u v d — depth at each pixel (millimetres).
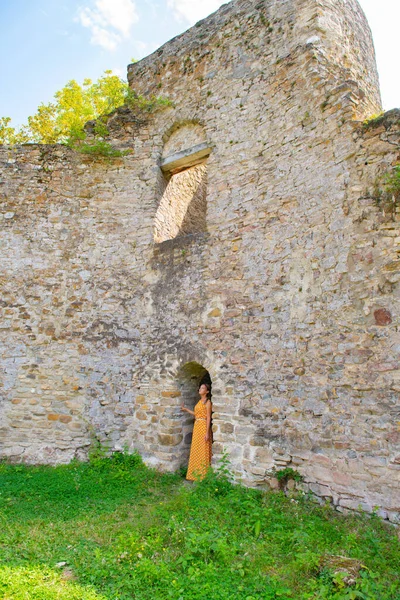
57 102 14164
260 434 6012
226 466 6223
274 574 3738
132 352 7773
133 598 3385
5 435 7473
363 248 5305
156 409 7297
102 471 6891
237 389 6402
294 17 6941
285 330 6020
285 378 5895
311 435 5461
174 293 7527
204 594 3391
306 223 6023
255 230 6703
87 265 8117
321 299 5648
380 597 3336
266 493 5543
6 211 8297
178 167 8469
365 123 5539
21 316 7902
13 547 4180
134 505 5473
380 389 4902
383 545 4125
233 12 7895
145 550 4062
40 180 8406
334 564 3744
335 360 5355
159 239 8336
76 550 4133
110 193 8406
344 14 7250
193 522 4707
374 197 5309
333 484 5117
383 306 5031
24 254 8133
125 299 7965
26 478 6449
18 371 7703
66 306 7953
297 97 6504
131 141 8625
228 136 7434
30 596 3277
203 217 10508
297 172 6293
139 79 9172
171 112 8422
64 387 7641
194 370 7449
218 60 7906
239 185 7078
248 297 6570
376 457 4812
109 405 7590
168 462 6910
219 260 7070
